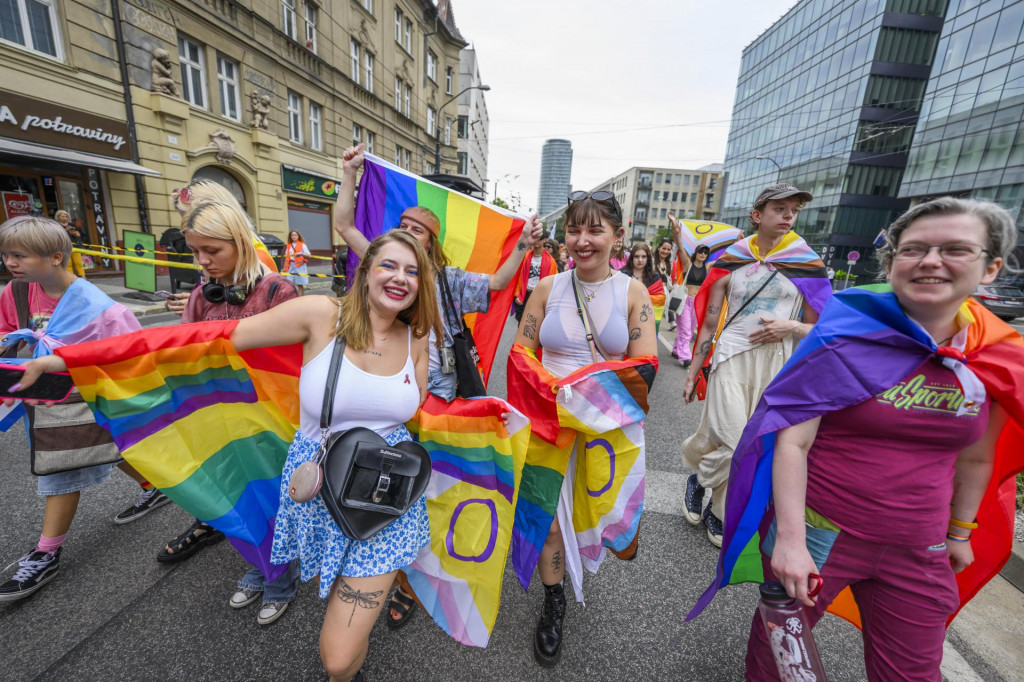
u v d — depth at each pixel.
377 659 1.79
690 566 2.42
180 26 12.75
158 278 11.91
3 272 10.60
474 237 2.61
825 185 44.09
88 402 1.43
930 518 1.22
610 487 1.85
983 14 27.73
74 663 1.69
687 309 6.96
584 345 1.90
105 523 2.49
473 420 1.79
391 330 1.53
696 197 88.56
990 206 1.01
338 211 2.44
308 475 1.28
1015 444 1.36
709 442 2.60
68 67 10.40
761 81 55.59
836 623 2.09
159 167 12.66
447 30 31.95
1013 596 2.30
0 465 3.03
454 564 1.83
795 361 1.30
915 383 1.16
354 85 20.91
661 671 1.79
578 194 1.81
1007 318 13.67
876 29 38.22
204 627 1.88
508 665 1.79
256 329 1.50
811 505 1.35
